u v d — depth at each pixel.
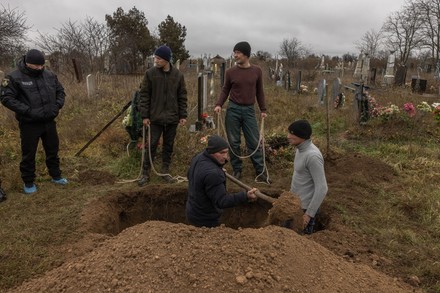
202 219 3.59
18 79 4.57
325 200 4.79
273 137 7.28
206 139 7.18
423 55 43.19
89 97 11.89
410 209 4.64
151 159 5.48
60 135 7.55
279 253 2.82
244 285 2.51
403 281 3.19
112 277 2.60
